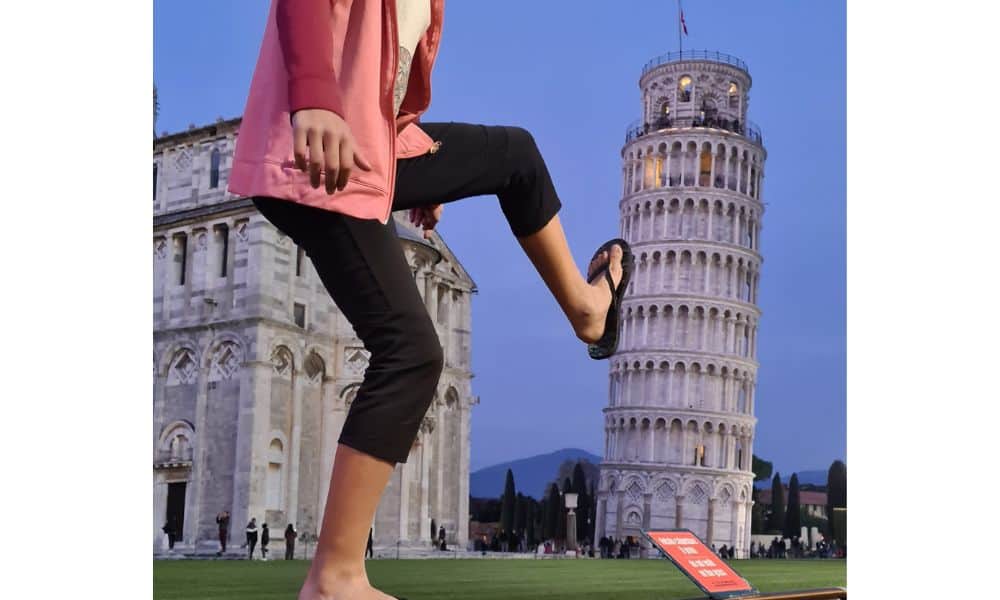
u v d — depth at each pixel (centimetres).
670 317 7194
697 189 7188
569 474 5275
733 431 7169
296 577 1595
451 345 4912
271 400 4103
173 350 4238
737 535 7044
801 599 617
